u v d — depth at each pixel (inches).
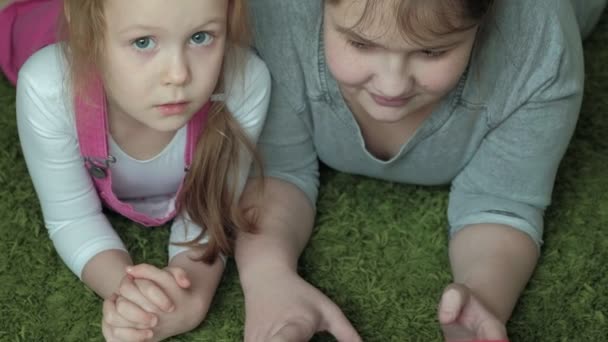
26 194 58.7
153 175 55.1
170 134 53.2
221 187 54.6
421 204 59.8
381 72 48.6
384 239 58.3
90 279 53.7
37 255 56.2
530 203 56.2
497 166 55.8
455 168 57.7
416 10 45.8
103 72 49.0
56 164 52.7
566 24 52.9
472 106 53.8
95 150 52.4
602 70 67.4
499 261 54.2
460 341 51.4
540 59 52.4
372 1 46.1
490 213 55.9
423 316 55.0
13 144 61.0
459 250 55.6
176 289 52.1
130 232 57.6
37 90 50.5
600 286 56.6
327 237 58.2
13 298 54.6
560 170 61.6
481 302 51.4
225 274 56.0
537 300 55.9
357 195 60.2
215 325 54.1
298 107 55.6
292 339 50.6
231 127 53.3
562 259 57.6
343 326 52.6
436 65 48.4
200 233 55.4
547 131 54.2
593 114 64.7
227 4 48.3
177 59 47.3
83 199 54.4
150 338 51.4
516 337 54.4
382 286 56.3
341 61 49.3
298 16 52.8
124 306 50.6
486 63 52.4
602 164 62.1
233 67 51.7
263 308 52.6
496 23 51.3
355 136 56.1
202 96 48.9
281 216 56.2
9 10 61.2
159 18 46.1
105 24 47.3
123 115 51.7
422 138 55.4
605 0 66.4
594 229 59.0
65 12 48.6
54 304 54.5
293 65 54.2
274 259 54.3
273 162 57.7
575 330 54.8
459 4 45.9
